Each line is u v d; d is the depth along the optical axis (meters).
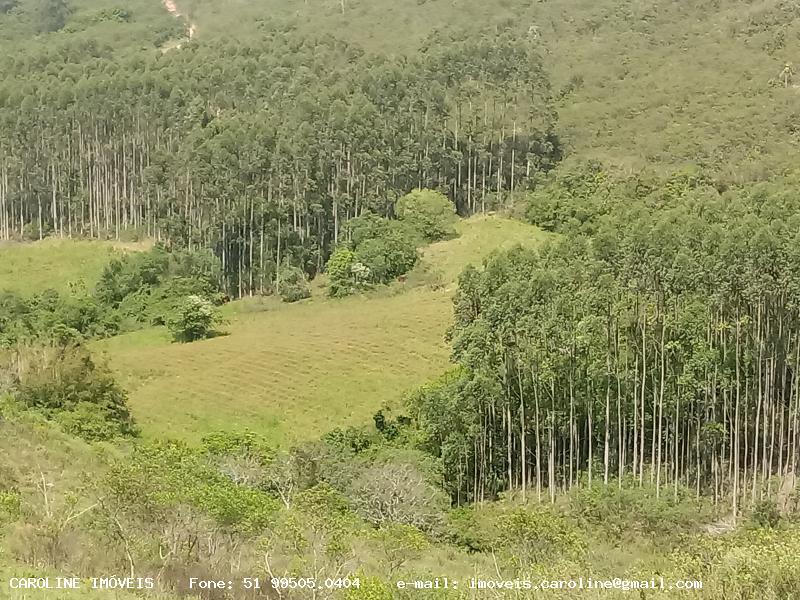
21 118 120.88
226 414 63.50
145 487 25.06
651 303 49.66
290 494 40.62
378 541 27.80
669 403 50.88
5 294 92.50
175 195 110.06
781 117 123.50
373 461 49.09
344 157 111.31
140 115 119.31
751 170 104.56
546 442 54.41
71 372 54.88
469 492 53.06
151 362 75.50
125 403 60.72
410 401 59.66
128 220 118.44
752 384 50.44
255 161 105.44
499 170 120.56
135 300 95.56
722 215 57.50
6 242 116.50
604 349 50.75
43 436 42.25
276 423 61.84
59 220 120.12
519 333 50.62
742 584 19.70
